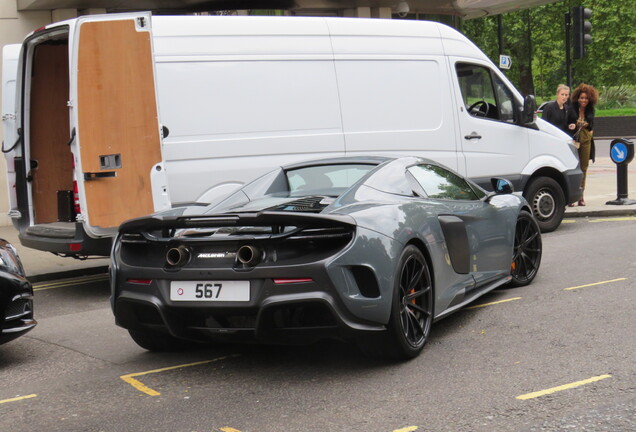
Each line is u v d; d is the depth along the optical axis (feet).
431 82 32.68
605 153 88.74
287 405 14.46
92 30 24.94
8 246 18.92
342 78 30.45
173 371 17.22
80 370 17.83
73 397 15.79
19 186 29.55
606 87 156.04
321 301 15.05
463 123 33.42
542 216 35.70
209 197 27.84
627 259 27.55
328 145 29.94
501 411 13.39
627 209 39.96
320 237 15.34
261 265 15.43
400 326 16.12
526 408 13.46
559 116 41.96
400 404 14.10
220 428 13.50
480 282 20.49
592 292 22.45
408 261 16.71
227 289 15.69
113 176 25.27
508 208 22.38
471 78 34.14
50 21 47.96
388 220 16.44
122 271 17.06
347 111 30.45
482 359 16.56
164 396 15.49
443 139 32.81
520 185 35.09
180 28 27.71
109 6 47.98
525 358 16.42
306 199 17.87
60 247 26.07
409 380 15.47
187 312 16.16
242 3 50.70
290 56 29.37
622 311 20.02
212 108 27.89
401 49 32.07
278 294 15.25
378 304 15.60
